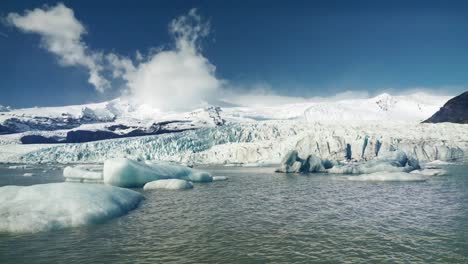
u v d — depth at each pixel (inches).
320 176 1609.3
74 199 606.2
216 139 4042.8
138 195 858.1
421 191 984.3
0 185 1364.4
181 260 394.3
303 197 901.2
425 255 407.5
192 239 483.5
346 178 1471.5
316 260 392.5
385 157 1914.4
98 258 401.4
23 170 2581.2
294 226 564.4
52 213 554.3
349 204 776.9
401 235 498.9
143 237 493.0
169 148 3880.4
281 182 1330.0
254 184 1262.3
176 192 1026.7
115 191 748.6
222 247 445.1
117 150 4047.7
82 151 4114.2
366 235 501.0
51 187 660.7
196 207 754.2
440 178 1379.2
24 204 569.3
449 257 399.5
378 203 786.2
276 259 396.8
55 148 4293.8
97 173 1499.8
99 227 549.3
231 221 606.5
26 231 505.7
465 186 1102.4
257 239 483.8
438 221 590.6
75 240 473.1
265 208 740.0
